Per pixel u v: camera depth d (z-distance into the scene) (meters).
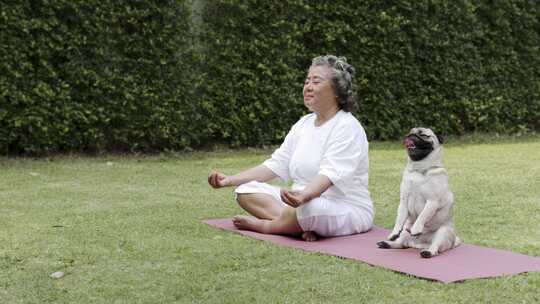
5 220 6.17
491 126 13.35
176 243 5.31
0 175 8.64
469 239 5.50
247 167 9.58
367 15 11.86
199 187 8.03
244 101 11.12
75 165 9.52
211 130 10.98
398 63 12.23
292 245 5.27
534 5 13.46
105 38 10.05
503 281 4.29
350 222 5.61
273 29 11.12
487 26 13.06
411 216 5.08
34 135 9.84
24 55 9.59
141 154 10.62
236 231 5.74
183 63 10.55
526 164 9.73
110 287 4.26
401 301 3.96
